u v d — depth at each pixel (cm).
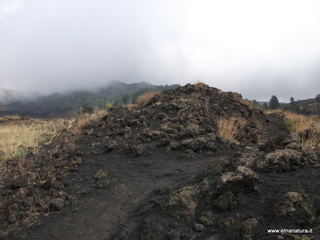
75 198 448
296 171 350
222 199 321
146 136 714
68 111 13575
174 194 354
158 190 428
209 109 916
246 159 407
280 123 953
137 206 404
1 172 621
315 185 305
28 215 400
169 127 760
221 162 419
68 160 641
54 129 1217
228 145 625
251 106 1148
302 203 278
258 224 274
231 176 340
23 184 504
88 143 770
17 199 441
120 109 1117
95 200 443
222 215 309
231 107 953
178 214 329
